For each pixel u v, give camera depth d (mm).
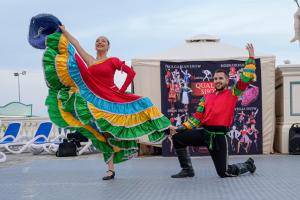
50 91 6914
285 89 11586
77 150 12977
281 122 11812
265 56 11367
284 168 8133
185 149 7066
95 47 6852
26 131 17312
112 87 6770
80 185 6488
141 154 11742
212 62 11320
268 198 5199
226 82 6863
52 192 5938
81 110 6629
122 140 6941
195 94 11328
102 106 6660
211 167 8516
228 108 6781
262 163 9102
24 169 8883
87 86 6707
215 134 6781
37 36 7090
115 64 6711
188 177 7066
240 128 11336
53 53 6805
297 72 11539
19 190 6180
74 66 6715
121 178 7137
